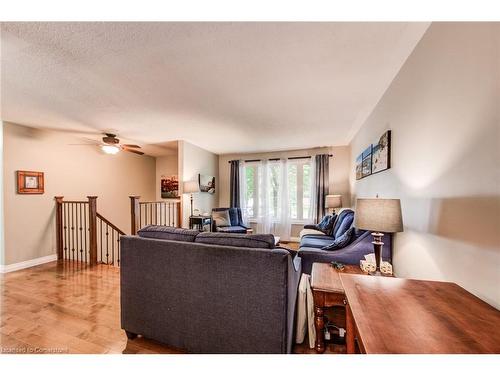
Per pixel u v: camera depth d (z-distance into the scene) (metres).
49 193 4.05
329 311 1.83
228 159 6.54
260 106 2.96
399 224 1.61
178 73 2.14
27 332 1.95
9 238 3.51
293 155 5.91
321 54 1.86
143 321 1.81
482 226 1.10
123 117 3.34
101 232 4.67
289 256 1.49
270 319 1.46
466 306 0.98
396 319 0.88
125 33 1.58
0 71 2.08
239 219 5.82
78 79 2.23
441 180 1.45
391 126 2.32
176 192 6.36
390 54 1.88
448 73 1.38
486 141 1.08
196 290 1.64
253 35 1.62
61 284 2.96
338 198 4.90
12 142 3.56
